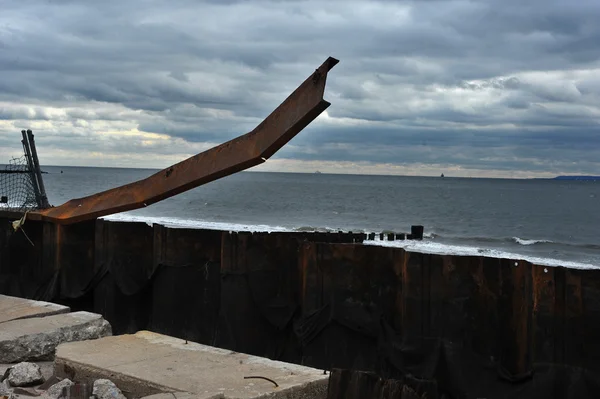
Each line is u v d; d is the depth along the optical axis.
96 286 15.26
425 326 11.02
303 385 5.70
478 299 10.65
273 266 12.88
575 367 9.66
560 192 142.12
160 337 7.23
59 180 140.88
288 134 7.60
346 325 11.90
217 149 8.70
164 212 62.91
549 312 9.84
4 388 5.99
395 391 5.51
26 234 15.80
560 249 37.69
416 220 58.59
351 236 15.85
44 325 7.87
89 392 5.85
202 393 5.42
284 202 81.75
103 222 15.24
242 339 13.12
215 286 13.73
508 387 10.31
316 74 7.26
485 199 100.88
